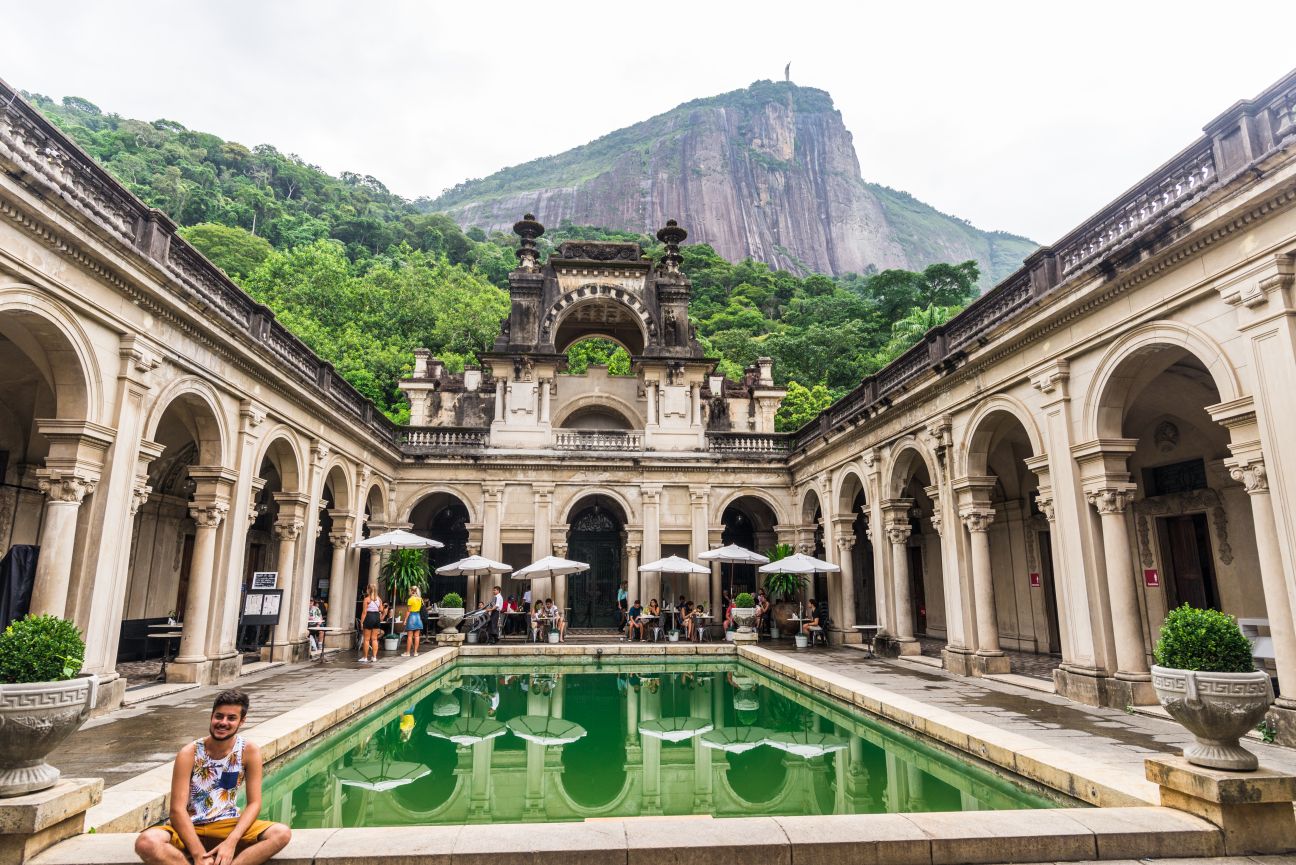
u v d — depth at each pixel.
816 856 4.30
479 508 21.91
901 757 7.86
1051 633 15.38
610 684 13.47
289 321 38.06
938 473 13.60
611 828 4.55
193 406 10.82
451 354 41.38
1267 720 6.99
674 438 23.06
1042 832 4.43
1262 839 4.46
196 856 3.77
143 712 8.55
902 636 15.25
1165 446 12.27
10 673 4.09
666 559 20.16
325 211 73.94
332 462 16.00
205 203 60.41
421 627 16.27
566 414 25.58
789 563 18.42
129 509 8.99
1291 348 6.82
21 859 3.90
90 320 8.25
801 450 21.28
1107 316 9.27
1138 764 6.09
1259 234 7.14
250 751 4.22
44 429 8.05
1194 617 4.95
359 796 6.43
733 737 8.97
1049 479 10.46
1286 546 6.80
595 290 24.02
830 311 52.84
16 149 6.89
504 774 7.34
